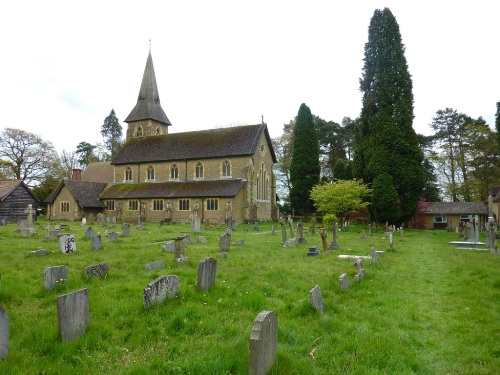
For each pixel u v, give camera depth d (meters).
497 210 44.34
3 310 5.17
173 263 12.75
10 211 41.41
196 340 6.12
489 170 51.06
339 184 38.78
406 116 40.62
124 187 55.31
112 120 106.31
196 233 28.59
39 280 10.09
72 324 6.07
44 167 62.06
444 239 29.52
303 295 9.19
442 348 6.30
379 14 43.16
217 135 53.03
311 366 5.32
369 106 42.66
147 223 47.09
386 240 26.55
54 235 22.95
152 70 66.31
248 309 7.92
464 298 9.45
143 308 7.43
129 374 4.92
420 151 40.75
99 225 38.94
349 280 10.65
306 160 55.25
